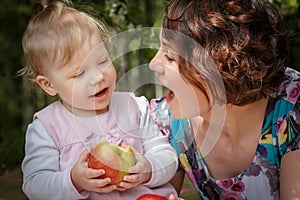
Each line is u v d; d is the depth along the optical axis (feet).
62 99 5.52
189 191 7.56
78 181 4.99
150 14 10.57
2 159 9.73
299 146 5.22
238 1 4.99
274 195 5.60
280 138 5.32
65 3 6.46
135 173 5.08
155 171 5.36
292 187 5.14
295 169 5.18
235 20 4.84
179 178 6.15
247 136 5.48
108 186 5.02
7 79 15.66
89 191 5.16
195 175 5.91
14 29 14.71
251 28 4.93
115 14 9.40
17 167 9.37
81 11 6.11
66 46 5.33
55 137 5.38
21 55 13.05
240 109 5.30
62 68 5.34
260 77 4.92
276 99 5.37
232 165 5.65
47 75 5.52
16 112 15.29
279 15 5.34
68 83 5.34
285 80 5.50
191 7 4.93
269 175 5.53
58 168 5.27
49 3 6.34
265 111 5.37
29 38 5.58
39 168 5.24
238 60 4.82
